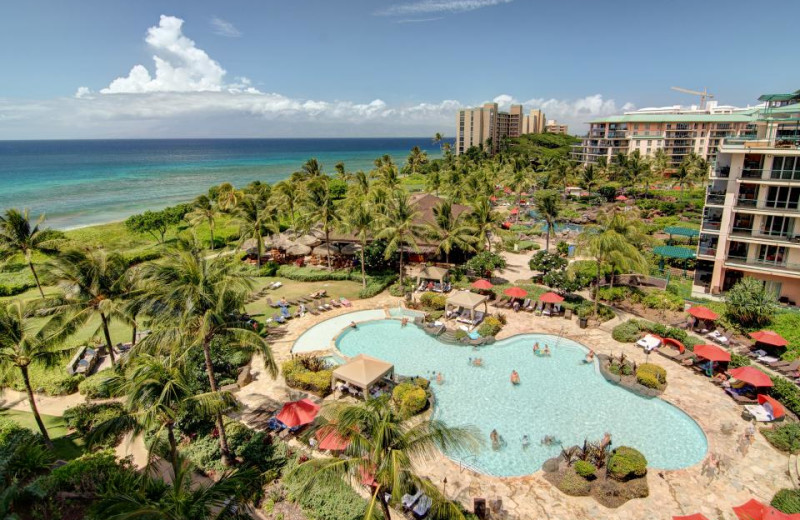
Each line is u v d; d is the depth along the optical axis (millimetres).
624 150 142000
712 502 18562
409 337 35344
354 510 18000
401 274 44875
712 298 39531
